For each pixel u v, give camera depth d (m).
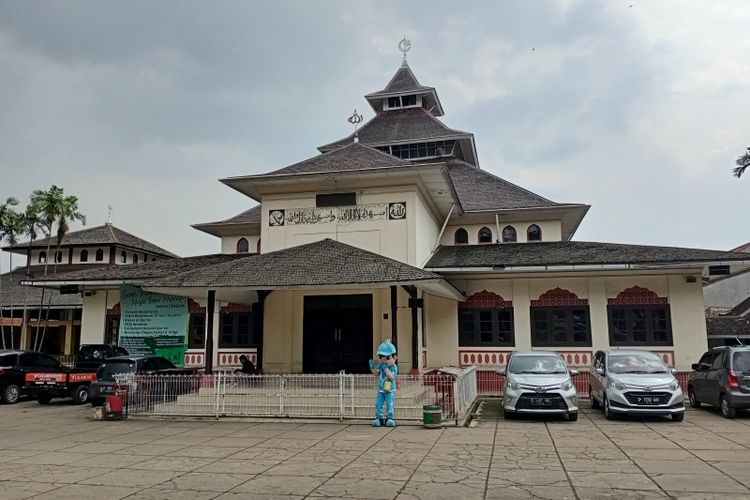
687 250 20.17
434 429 13.03
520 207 25.34
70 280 22.94
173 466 9.43
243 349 23.59
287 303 20.75
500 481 8.24
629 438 11.91
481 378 21.80
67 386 19.77
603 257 20.08
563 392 14.48
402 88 37.19
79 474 8.91
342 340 20.27
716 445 11.09
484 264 20.48
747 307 34.41
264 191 20.86
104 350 22.28
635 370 15.59
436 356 22.27
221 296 19.58
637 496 7.40
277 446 11.11
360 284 15.34
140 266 24.52
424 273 15.54
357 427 13.36
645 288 21.12
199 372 21.20
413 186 19.70
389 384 13.62
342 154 22.64
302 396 14.87
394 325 15.68
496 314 22.28
